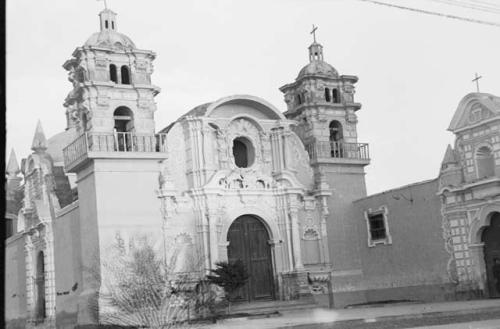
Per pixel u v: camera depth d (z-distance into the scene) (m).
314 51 41.84
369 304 33.56
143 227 31.94
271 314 29.05
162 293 26.77
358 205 38.41
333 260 37.38
